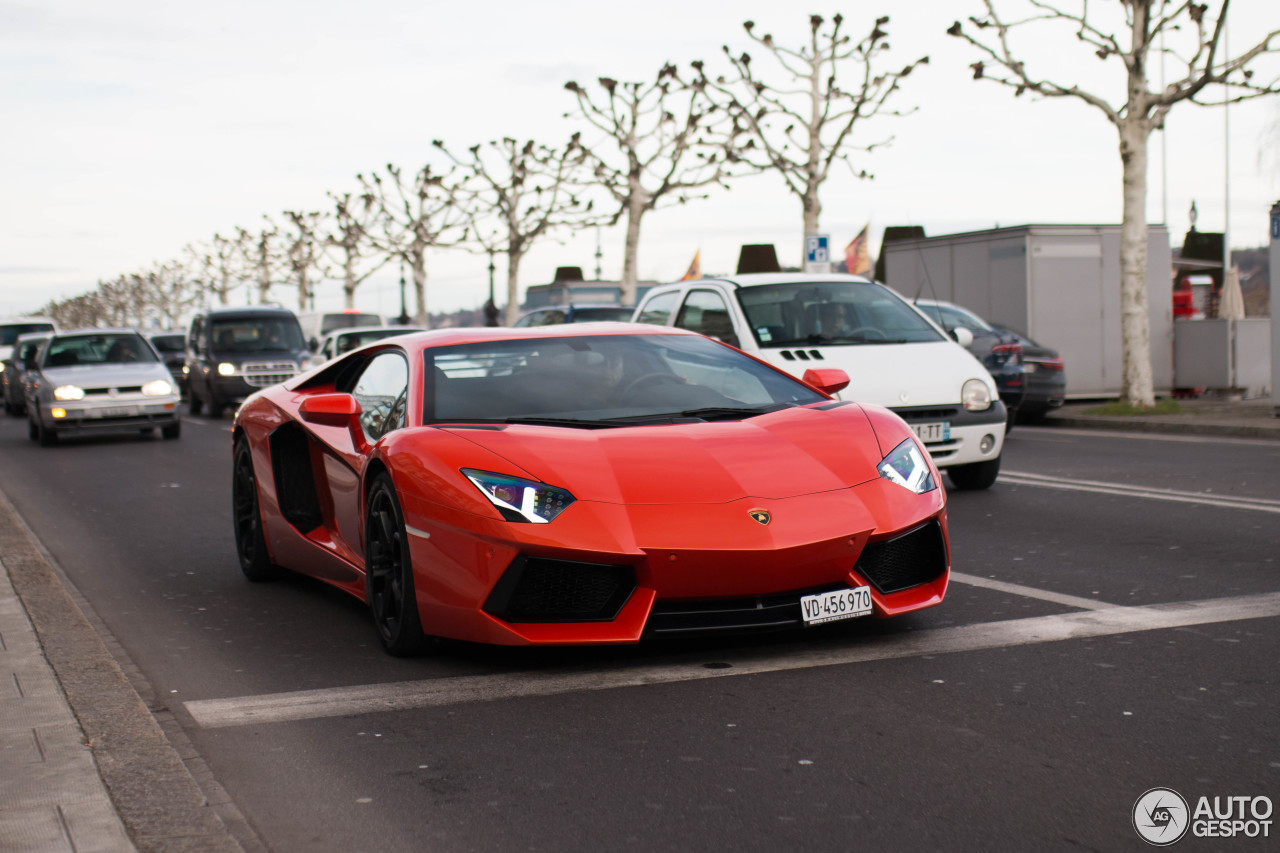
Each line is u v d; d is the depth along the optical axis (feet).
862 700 12.38
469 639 13.71
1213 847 8.72
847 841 8.99
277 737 11.97
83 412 54.54
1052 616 15.79
